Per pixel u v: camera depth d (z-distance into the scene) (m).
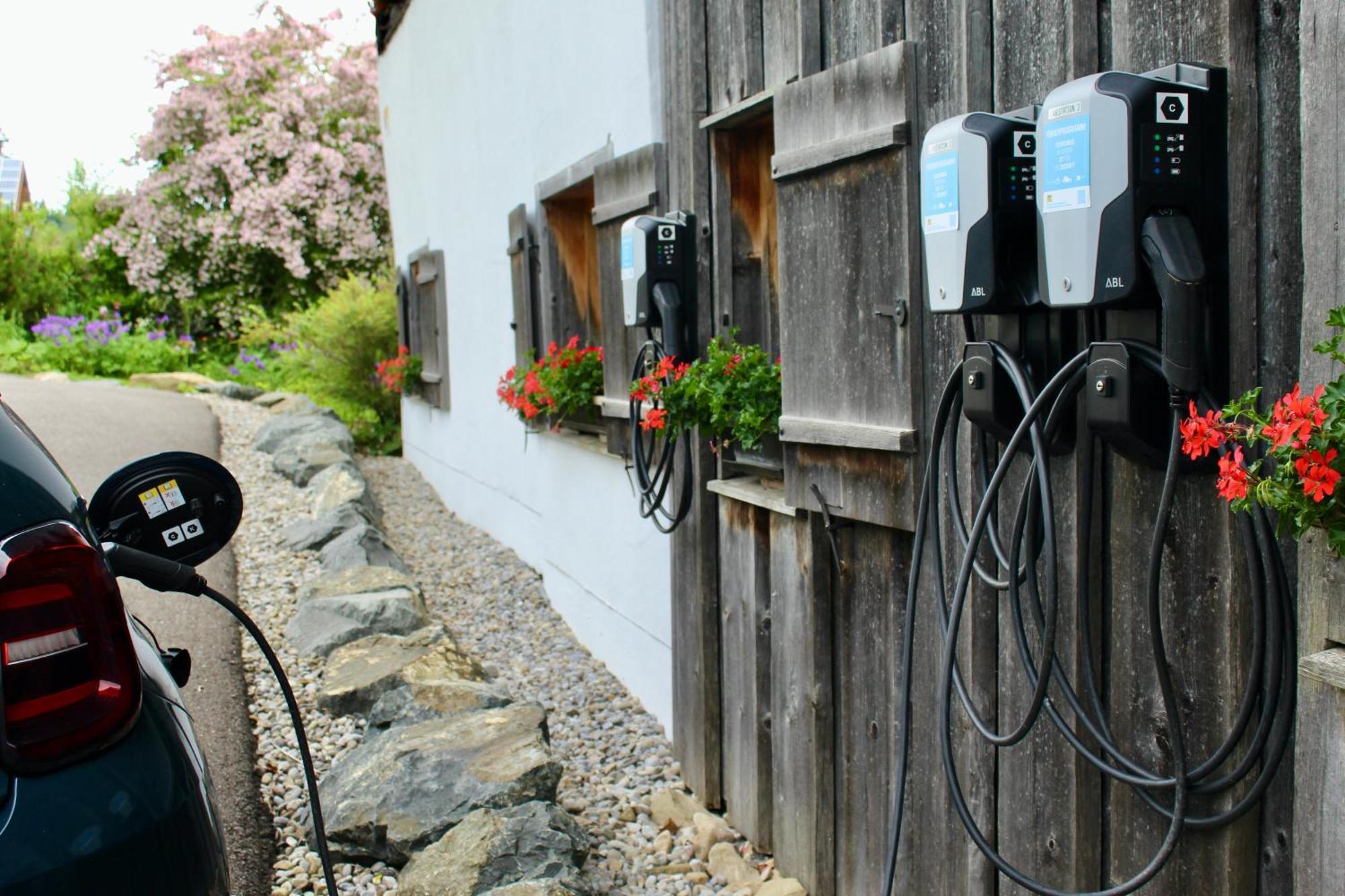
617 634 4.91
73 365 13.46
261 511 6.98
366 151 15.77
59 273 15.95
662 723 4.42
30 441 1.68
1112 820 2.10
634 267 3.61
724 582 3.65
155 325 16.27
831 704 3.07
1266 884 1.83
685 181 3.68
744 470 3.61
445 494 8.78
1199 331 1.70
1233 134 1.73
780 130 2.94
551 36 5.32
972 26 2.26
